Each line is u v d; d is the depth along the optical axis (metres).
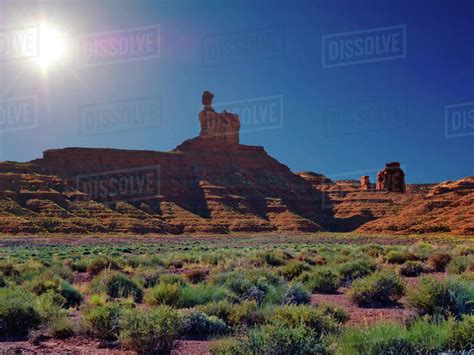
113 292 17.20
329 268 21.58
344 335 8.09
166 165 165.12
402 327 8.48
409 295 11.76
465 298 11.54
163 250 60.62
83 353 9.28
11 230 100.44
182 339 10.36
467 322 8.13
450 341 7.73
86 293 17.97
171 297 13.91
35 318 11.52
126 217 129.00
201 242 96.06
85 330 10.99
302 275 20.05
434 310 10.95
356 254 32.81
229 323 11.49
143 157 160.25
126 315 9.88
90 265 28.17
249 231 146.75
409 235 107.06
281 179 193.00
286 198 183.88
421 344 7.50
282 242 91.62
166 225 133.88
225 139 193.38
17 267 26.25
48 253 47.25
